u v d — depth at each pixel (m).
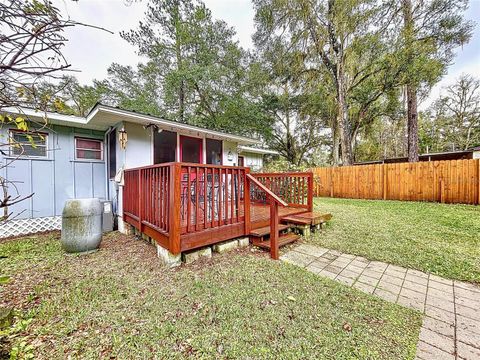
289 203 5.46
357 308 2.02
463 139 20.03
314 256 3.30
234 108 11.59
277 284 2.42
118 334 1.68
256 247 3.56
